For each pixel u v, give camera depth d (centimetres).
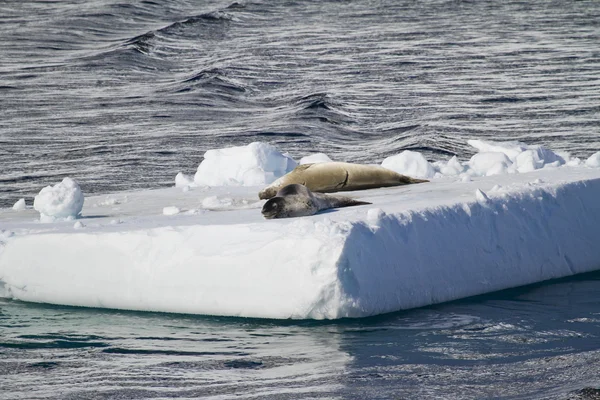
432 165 5088
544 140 9369
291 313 2939
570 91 12181
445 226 3309
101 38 17712
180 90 12950
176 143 9456
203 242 3122
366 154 8950
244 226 3098
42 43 16888
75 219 3806
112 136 9831
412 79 13400
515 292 3391
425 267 3180
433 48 15725
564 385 2259
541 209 3669
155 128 10356
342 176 4172
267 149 5306
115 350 2722
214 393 2269
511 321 2956
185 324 3000
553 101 11550
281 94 12788
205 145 9388
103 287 3256
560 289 3434
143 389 2319
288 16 19512
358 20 18862
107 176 7781
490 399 2164
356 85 13112
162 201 4316
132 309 3216
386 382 2334
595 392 2183
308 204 3388
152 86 13400
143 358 2628
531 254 3559
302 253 2917
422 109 11381
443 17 18962
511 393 2206
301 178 4122
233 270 3033
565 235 3709
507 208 3550
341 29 17900
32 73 14150
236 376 2419
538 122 10356
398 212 3189
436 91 12488
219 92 12862
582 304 3189
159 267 3158
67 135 9856
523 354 2577
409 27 17875
